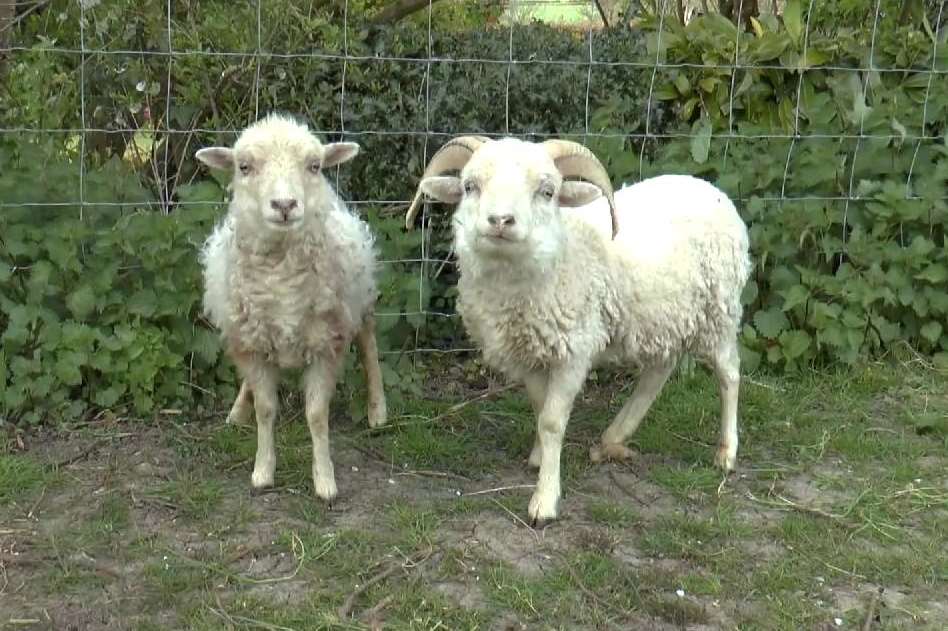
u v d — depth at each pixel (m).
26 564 2.65
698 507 2.88
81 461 2.95
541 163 2.64
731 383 2.99
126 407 3.11
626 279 2.83
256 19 3.36
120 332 3.07
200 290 3.13
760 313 3.38
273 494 2.87
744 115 3.57
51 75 3.28
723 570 2.68
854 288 3.38
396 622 2.53
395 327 3.32
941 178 3.45
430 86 3.47
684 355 3.14
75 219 3.12
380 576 2.63
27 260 3.10
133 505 2.82
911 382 3.36
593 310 2.79
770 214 3.40
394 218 3.33
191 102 3.39
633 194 2.94
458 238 2.73
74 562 2.65
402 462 3.00
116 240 3.07
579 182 2.70
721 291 2.95
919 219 3.48
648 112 3.42
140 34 3.34
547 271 2.71
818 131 3.47
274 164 2.69
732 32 3.54
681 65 3.46
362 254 2.95
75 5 3.35
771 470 3.00
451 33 3.68
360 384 3.18
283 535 2.73
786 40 3.48
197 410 3.14
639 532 2.78
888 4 3.67
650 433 3.12
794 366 3.36
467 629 2.53
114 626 2.52
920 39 3.54
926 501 2.89
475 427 3.15
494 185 2.60
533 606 2.57
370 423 3.12
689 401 3.24
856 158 3.48
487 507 2.84
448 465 3.00
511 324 2.75
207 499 2.83
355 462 2.99
